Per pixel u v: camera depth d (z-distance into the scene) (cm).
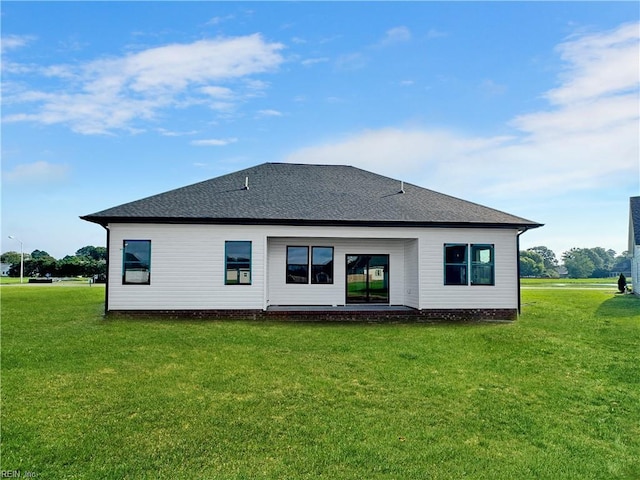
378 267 2009
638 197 3428
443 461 625
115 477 559
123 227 1711
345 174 2266
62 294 2916
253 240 1752
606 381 999
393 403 838
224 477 566
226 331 1455
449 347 1282
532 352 1237
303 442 670
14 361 1077
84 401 814
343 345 1286
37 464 586
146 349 1205
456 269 1833
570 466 623
